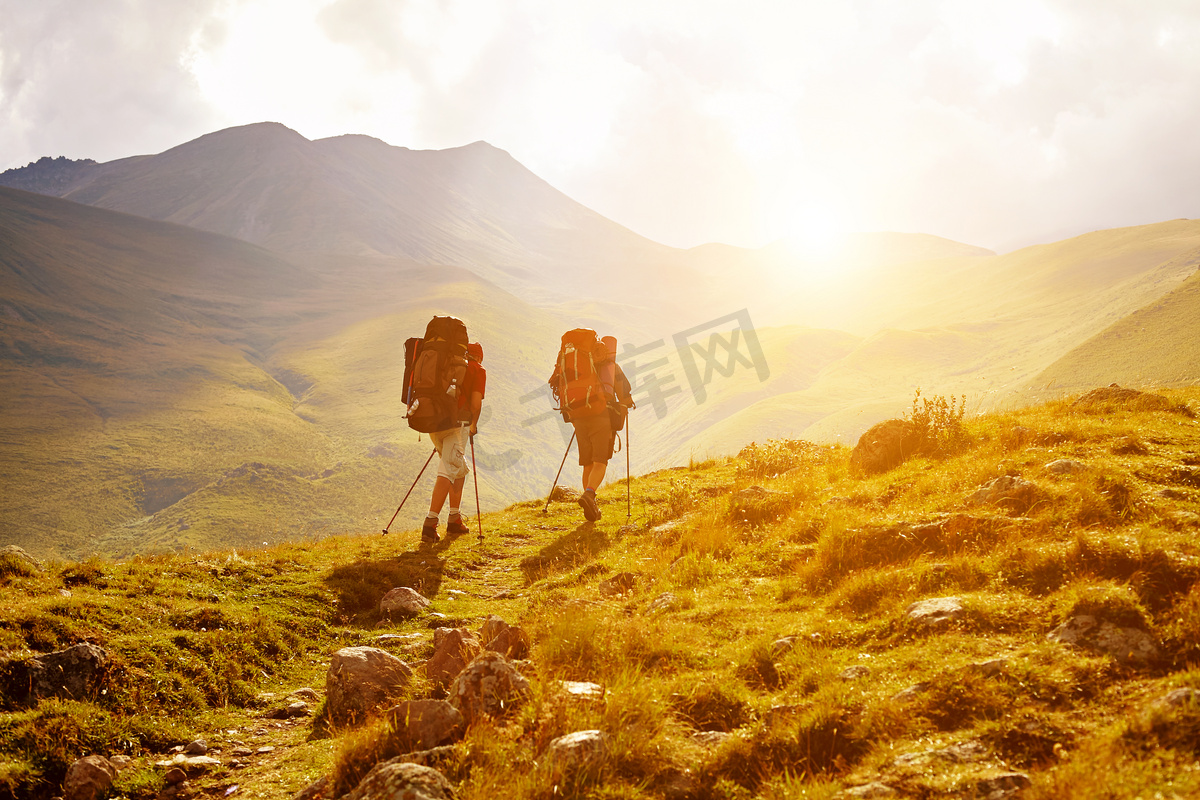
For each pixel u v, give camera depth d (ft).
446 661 17.52
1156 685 11.84
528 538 37.06
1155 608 14.05
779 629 17.63
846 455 36.47
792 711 13.56
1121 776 9.69
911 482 26.53
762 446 43.91
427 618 24.86
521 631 18.49
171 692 17.61
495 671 14.80
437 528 37.45
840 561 20.70
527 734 13.29
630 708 13.75
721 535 26.07
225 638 20.61
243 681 19.36
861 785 11.09
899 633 15.74
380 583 27.99
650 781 12.03
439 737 13.69
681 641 17.54
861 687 13.78
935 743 11.72
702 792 11.98
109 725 15.76
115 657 17.75
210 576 25.90
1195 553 15.21
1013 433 28.40
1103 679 12.39
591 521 37.58
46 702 15.60
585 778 11.82
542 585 27.76
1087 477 21.30
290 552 32.50
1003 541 18.75
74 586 22.76
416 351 35.50
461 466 37.09
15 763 14.05
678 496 37.78
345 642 23.07
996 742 11.48
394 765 11.63
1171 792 9.12
